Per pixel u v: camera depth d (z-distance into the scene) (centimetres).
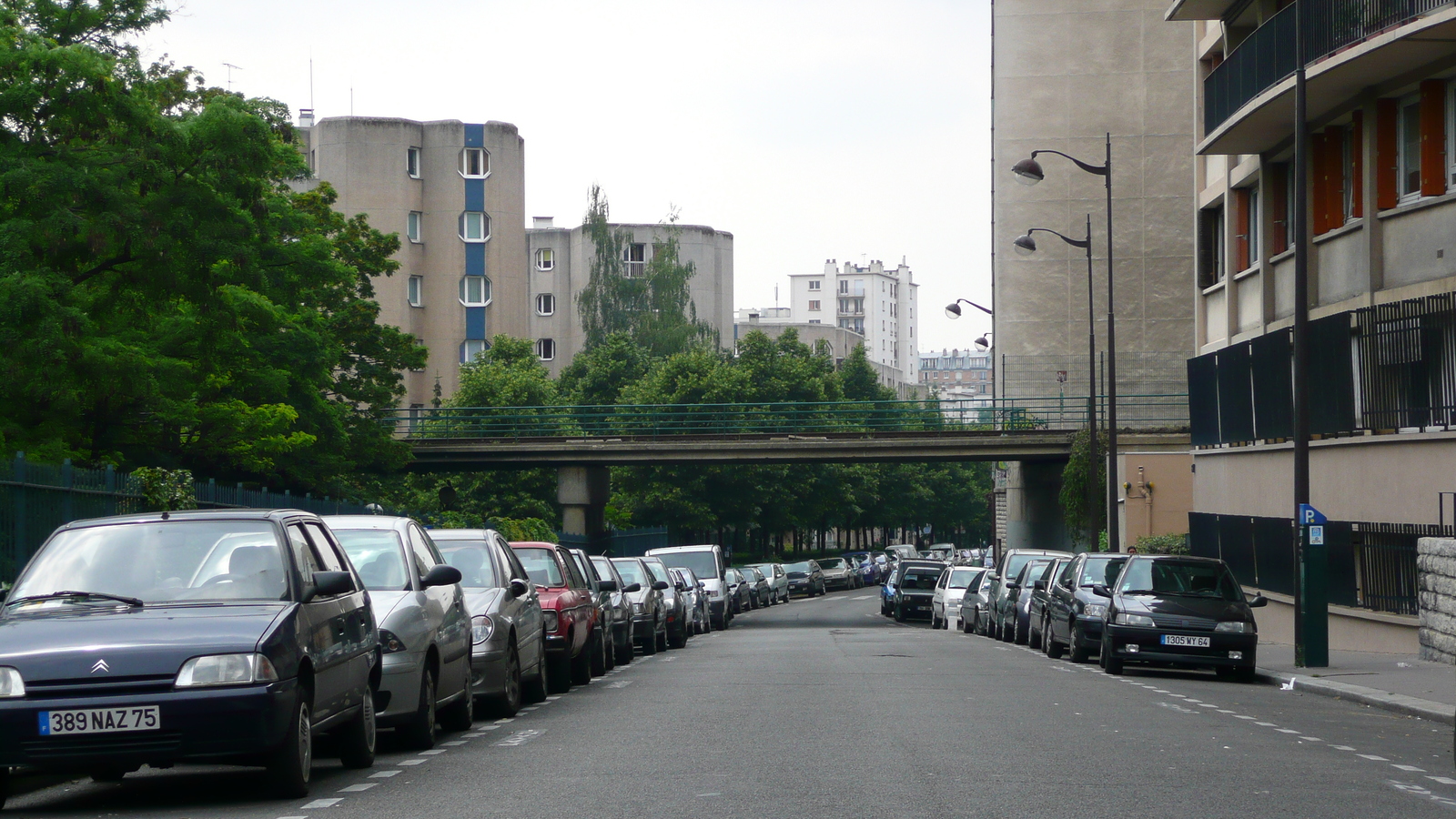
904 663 2338
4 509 1580
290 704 871
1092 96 6194
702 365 7169
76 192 2461
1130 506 4309
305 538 1012
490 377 6900
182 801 906
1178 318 6112
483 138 8712
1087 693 1736
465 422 6838
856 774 977
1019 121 6222
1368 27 2433
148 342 3041
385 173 8488
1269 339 3014
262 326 3180
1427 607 2184
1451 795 924
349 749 1038
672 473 6800
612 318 9088
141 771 1080
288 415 3525
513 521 4956
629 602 2678
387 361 4938
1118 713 1483
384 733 1338
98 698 829
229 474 3747
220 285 2827
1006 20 6256
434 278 8638
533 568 1898
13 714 822
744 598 5894
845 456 4947
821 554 9844
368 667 1062
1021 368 6175
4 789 862
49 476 1697
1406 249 2502
